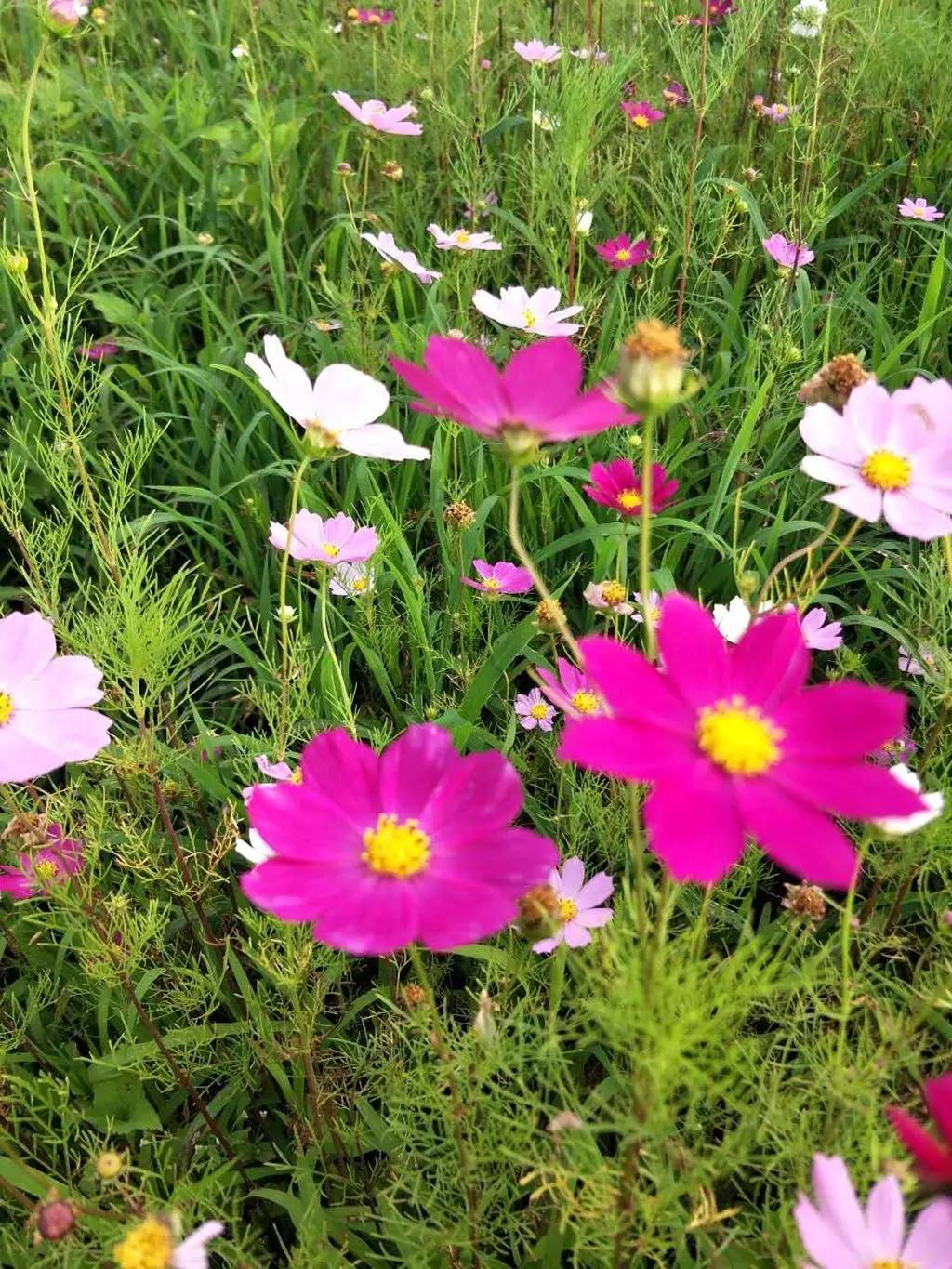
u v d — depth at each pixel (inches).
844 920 11.5
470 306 30.3
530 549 24.9
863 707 10.4
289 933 15.2
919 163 35.0
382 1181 16.1
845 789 10.2
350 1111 17.3
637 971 10.2
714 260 30.8
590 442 26.1
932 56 35.5
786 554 25.1
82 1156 16.8
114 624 16.9
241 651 20.9
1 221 32.0
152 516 23.9
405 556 21.7
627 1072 14.8
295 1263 13.5
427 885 11.3
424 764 12.0
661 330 10.1
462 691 22.5
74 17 15.8
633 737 10.2
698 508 25.6
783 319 27.5
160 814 19.6
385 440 14.7
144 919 16.3
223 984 18.2
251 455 28.2
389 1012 17.4
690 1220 12.9
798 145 34.3
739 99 38.6
